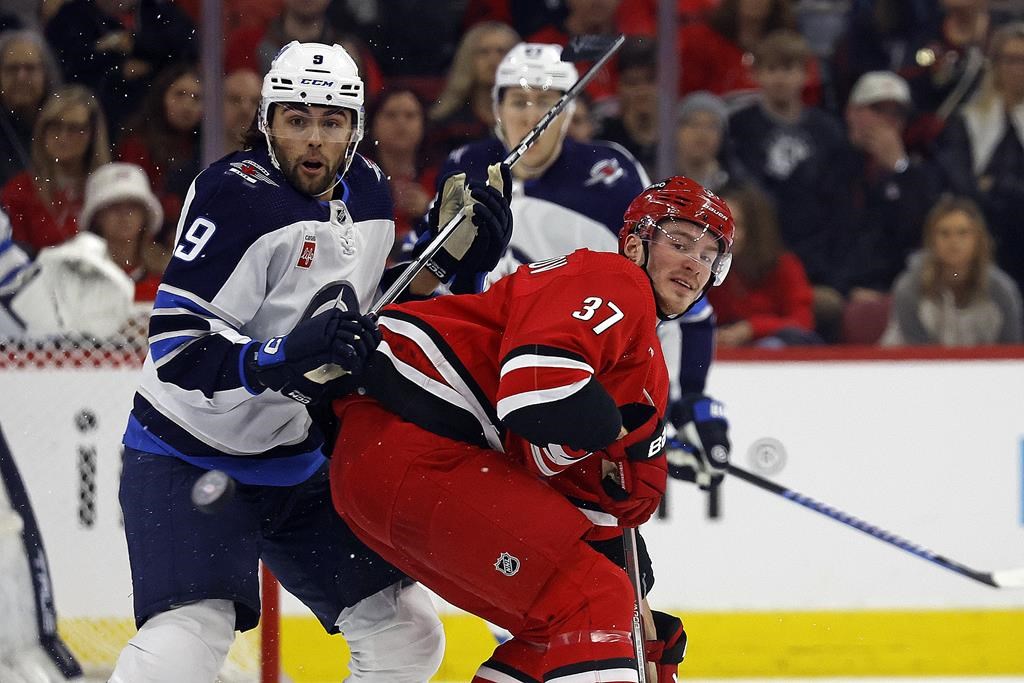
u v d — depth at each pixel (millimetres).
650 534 16453
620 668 8945
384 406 9508
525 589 9086
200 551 9734
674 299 9734
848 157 18141
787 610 16516
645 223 9633
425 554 9297
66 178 16516
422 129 17547
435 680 16031
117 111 16781
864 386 16641
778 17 18016
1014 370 16703
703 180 18172
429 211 11180
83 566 15555
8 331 15672
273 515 10602
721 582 16469
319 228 10062
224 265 9781
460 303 9719
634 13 17516
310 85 9852
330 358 9180
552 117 11328
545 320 8922
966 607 16609
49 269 15820
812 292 18016
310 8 17016
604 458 9648
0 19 16625
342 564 10586
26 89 16547
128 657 9492
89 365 15773
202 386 9742
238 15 16875
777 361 16594
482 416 9445
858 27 19047
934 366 16688
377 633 10617
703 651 16422
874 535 14102
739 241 17906
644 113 17547
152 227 16578
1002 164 18312
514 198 14008
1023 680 16359
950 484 16688
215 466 10266
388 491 9258
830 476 16625
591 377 8859
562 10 17469
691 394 13438
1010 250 18234
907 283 18062
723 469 13172
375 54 17406
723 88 18094
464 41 17422
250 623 10141
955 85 18453
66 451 15680
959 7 18875
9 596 14836
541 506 9156
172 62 16812
